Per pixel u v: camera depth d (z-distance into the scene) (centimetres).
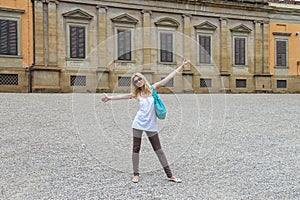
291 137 758
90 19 2416
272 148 643
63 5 2353
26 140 701
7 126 855
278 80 3006
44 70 2272
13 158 561
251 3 2894
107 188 418
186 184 431
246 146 661
